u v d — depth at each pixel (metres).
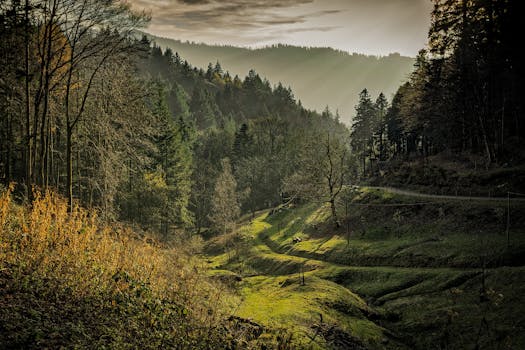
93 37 22.94
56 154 40.59
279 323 17.92
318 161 60.81
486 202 37.44
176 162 55.97
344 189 60.66
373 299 29.89
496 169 43.47
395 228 43.91
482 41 48.91
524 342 19.69
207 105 167.75
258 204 91.88
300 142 94.56
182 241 44.03
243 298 23.17
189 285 17.45
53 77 25.33
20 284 9.93
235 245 56.44
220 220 62.25
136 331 10.43
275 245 58.91
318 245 49.81
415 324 23.83
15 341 7.46
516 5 46.56
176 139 57.06
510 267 26.95
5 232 12.48
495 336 20.91
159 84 56.28
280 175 90.94
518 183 38.84
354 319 22.53
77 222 15.62
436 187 48.34
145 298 12.71
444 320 23.48
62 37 22.56
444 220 39.06
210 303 17.36
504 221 33.44
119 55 24.31
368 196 54.31
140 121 29.12
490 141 49.03
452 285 27.45
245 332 15.13
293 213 71.25
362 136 92.31
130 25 22.83
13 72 25.47
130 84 29.25
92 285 11.65
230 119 164.25
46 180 25.64
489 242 31.38
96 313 10.35
